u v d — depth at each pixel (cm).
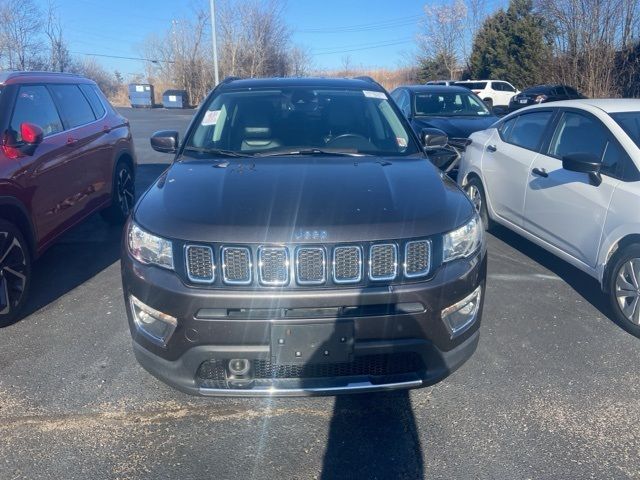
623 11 2097
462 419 303
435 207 296
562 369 351
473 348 299
